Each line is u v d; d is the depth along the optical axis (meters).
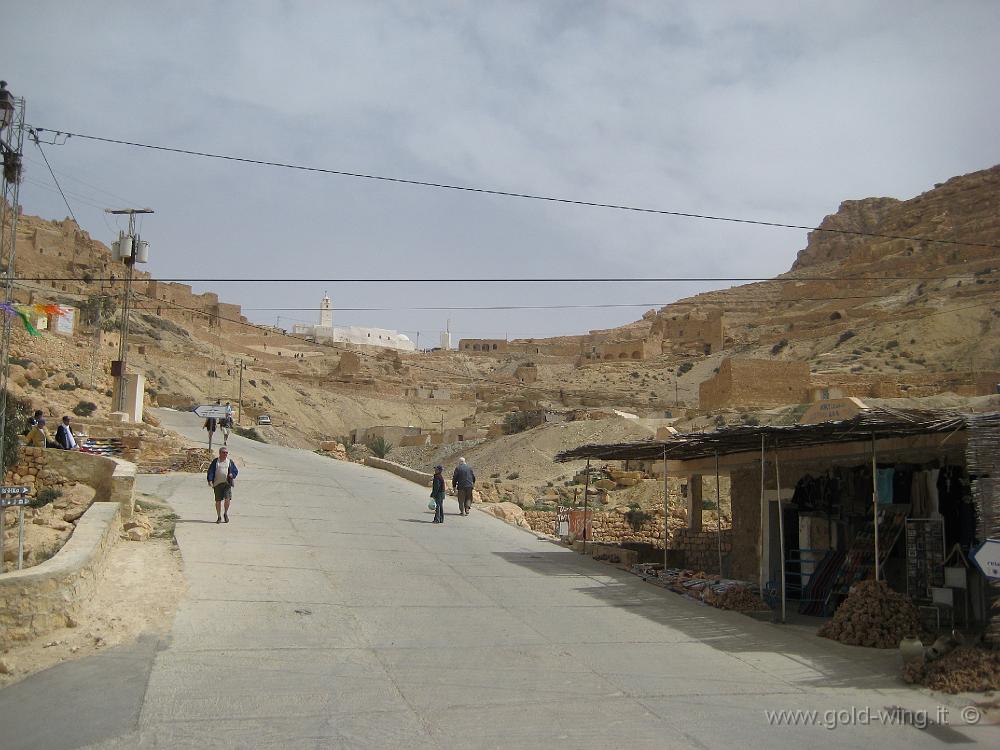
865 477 15.72
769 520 17.83
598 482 43.03
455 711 8.81
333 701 8.91
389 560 17.28
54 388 36.34
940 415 12.29
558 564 18.91
